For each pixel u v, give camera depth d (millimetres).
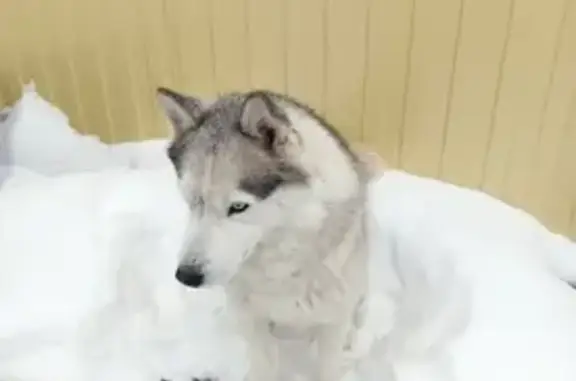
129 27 1696
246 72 1696
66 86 1818
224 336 1379
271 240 1150
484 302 1293
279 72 1668
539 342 1225
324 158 1115
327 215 1145
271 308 1252
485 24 1418
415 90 1558
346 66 1595
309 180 1098
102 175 1622
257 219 1092
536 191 1530
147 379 1337
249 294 1236
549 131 1453
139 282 1456
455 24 1444
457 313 1311
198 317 1409
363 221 1263
